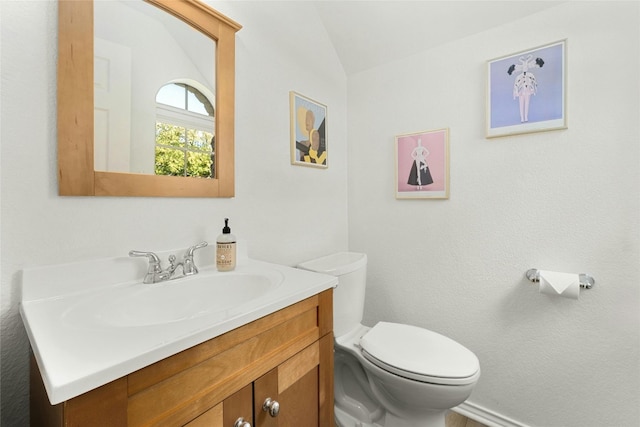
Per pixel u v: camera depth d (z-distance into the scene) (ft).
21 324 2.32
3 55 2.22
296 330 2.54
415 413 3.77
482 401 4.69
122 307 2.48
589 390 3.89
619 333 3.70
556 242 4.08
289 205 4.76
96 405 1.36
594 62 3.78
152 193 3.04
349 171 6.19
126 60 2.87
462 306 4.89
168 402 1.64
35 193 2.37
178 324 1.85
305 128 5.06
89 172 2.61
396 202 5.59
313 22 5.26
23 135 2.31
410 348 3.85
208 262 3.52
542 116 4.11
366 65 5.85
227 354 1.96
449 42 4.92
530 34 4.20
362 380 4.38
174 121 3.25
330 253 5.69
